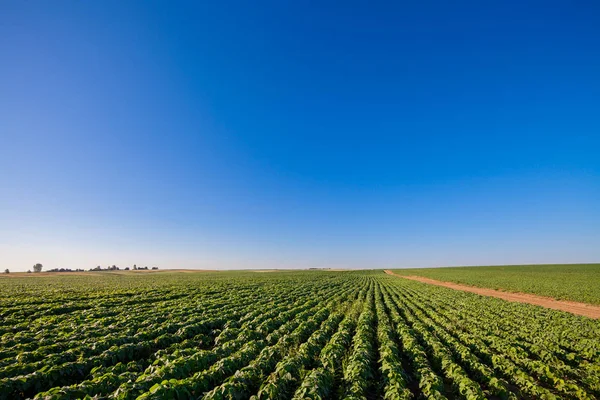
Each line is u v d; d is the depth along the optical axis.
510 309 30.36
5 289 48.56
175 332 19.02
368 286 61.22
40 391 10.37
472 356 14.29
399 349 16.86
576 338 19.17
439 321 23.69
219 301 32.97
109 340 15.34
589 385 12.27
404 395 10.02
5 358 12.75
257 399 9.38
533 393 11.45
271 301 33.78
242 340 16.77
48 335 17.17
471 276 87.88
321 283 67.25
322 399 9.94
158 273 137.12
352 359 13.24
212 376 11.01
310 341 16.09
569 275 82.00
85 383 10.05
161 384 9.31
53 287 53.72
